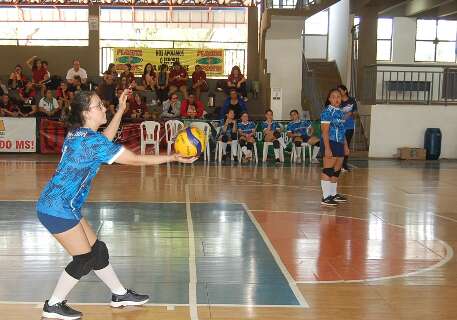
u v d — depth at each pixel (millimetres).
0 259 6043
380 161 17062
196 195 10273
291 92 19203
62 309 4418
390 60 24281
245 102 18531
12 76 18328
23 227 7465
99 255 4418
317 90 20344
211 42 21938
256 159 15969
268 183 11969
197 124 16062
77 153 4086
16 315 4496
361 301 4926
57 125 16922
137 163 4207
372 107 18016
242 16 21953
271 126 16359
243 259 6184
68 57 21328
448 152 18141
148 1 21547
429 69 22922
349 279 5543
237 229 7625
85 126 4281
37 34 21859
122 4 21500
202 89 18781
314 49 23656
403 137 18125
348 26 20812
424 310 4738
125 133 16062
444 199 10359
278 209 9094
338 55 22141
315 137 16078
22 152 17031
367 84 18766
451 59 24531
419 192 11148
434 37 24375
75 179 4117
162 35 22031
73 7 21422
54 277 5469
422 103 18062
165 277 5516
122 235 7168
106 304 4742
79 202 4215
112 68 17781
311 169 14547
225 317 4496
